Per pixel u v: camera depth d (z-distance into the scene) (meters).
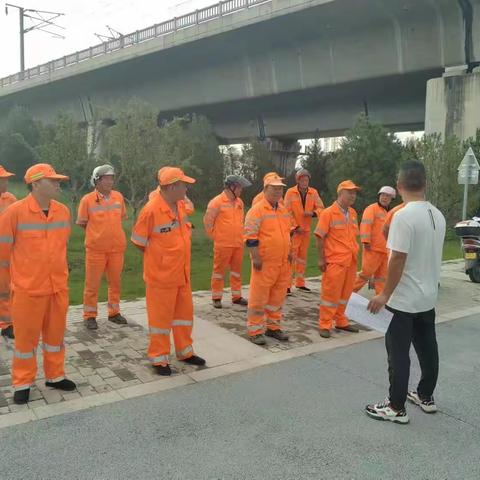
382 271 7.72
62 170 17.88
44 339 4.43
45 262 4.18
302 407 4.21
